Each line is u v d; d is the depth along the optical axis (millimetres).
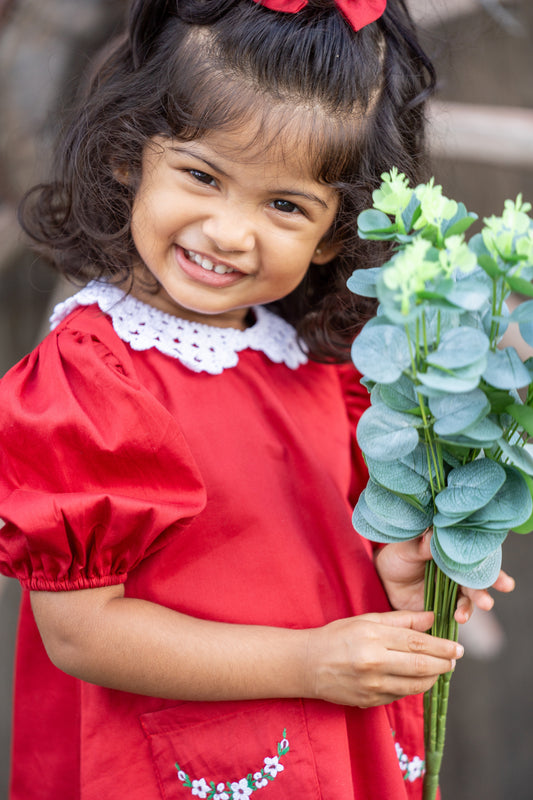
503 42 1648
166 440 827
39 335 1779
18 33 1535
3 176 1608
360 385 1115
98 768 880
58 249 1081
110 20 1553
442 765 1786
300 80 822
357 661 833
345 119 854
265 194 833
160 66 887
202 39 849
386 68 939
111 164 938
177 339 930
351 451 1072
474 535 742
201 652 825
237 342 967
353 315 1076
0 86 1561
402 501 793
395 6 996
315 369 1062
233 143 809
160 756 871
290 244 863
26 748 1012
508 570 1809
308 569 911
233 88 813
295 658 846
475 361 634
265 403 953
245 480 899
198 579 872
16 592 1748
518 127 1632
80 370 840
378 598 953
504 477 727
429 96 1031
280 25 828
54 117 1306
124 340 899
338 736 886
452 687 1791
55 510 782
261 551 891
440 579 873
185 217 838
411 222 711
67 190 1030
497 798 1789
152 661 815
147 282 943
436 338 684
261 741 864
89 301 912
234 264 855
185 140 820
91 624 812
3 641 1736
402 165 964
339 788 869
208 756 863
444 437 731
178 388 903
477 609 1810
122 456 814
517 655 1803
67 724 993
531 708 1802
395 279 609
